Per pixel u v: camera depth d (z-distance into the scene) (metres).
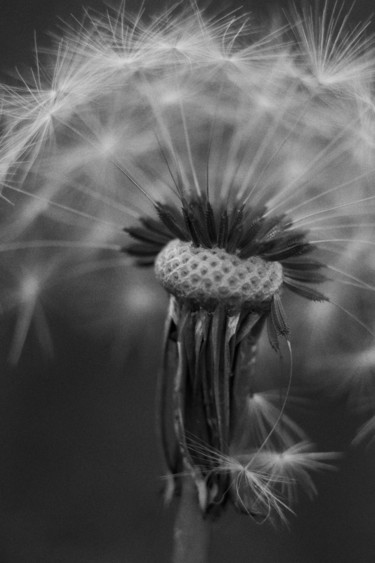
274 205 0.14
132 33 0.14
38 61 0.15
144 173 0.15
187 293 0.13
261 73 0.14
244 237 0.13
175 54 0.14
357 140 0.15
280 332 0.13
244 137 0.15
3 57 0.16
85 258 0.16
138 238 0.14
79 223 0.16
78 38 0.14
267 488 0.14
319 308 0.16
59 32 0.16
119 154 0.15
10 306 0.16
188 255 0.13
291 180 0.15
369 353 0.16
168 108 0.15
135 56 0.14
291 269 0.14
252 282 0.13
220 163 0.15
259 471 0.14
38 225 0.16
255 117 0.15
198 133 0.15
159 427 0.14
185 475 0.13
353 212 0.15
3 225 0.16
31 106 0.14
